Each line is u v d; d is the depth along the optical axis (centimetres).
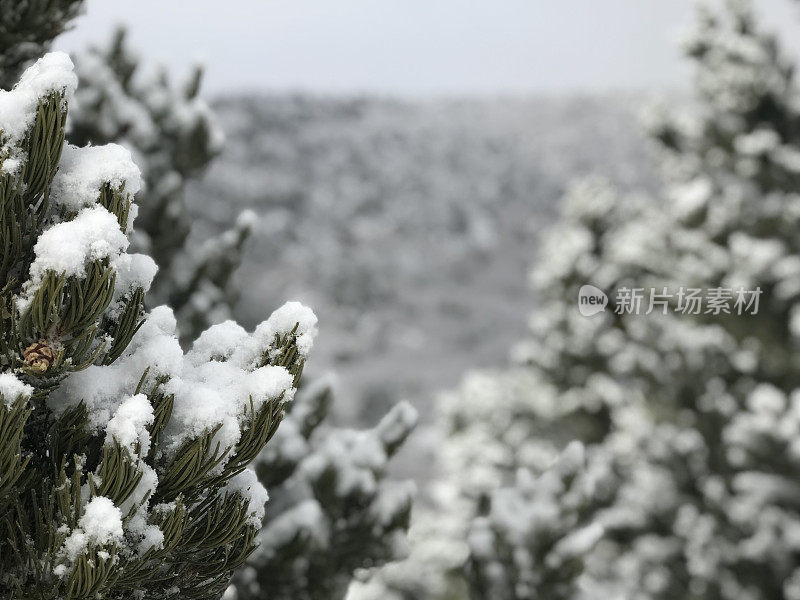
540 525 376
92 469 141
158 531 136
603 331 946
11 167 128
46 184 133
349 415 4391
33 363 128
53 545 128
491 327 7662
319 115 12706
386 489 289
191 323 371
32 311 126
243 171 9950
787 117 873
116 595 141
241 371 154
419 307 8006
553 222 10600
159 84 377
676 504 800
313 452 300
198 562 151
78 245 127
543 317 995
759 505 753
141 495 134
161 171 367
